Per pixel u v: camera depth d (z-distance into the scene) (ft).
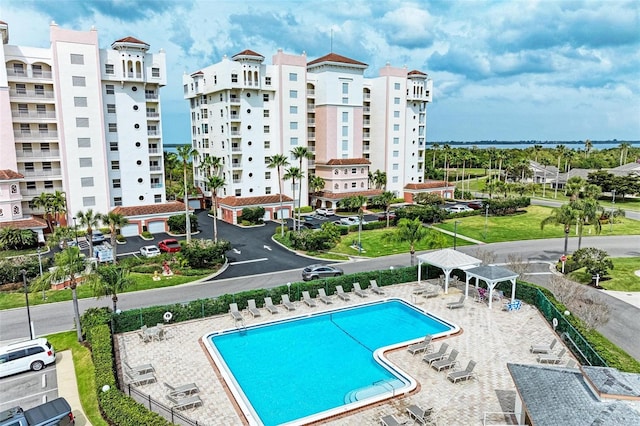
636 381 52.03
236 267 148.87
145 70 202.18
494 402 65.77
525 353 82.17
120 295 121.08
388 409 64.39
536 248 177.78
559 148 402.93
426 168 393.91
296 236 174.70
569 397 50.96
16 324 100.83
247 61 225.56
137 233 198.18
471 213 246.47
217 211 242.78
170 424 53.52
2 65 174.50
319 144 262.06
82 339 90.07
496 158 418.51
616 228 216.13
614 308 110.52
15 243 162.81
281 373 76.79
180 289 126.52
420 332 95.14
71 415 60.08
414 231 133.59
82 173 190.90
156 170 211.41
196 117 272.31
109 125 196.75
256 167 240.73
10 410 59.00
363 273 121.08
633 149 528.22
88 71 186.39
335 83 252.83
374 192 266.77
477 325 95.55
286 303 106.63
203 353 83.15
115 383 65.77
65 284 125.70
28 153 186.29
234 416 62.85
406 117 289.94
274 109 241.35
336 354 84.43
